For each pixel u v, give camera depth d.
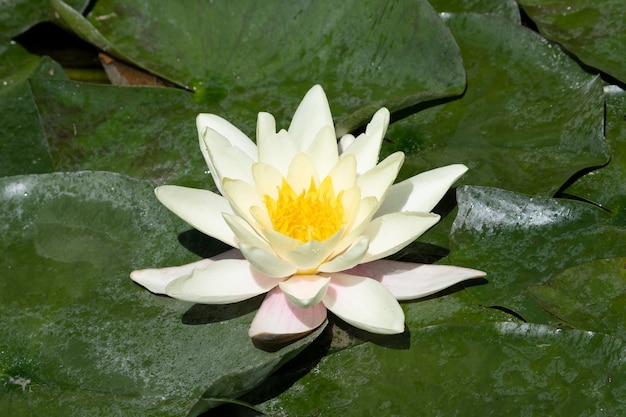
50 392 0.78
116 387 0.78
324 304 0.78
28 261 0.82
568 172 0.83
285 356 0.77
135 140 0.87
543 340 0.78
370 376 0.78
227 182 0.78
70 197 0.83
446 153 0.85
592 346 0.77
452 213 0.83
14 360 0.79
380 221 0.78
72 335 0.79
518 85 0.87
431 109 0.87
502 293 0.80
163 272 0.80
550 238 0.81
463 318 0.79
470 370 0.77
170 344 0.79
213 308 0.80
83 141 0.87
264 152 0.80
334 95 0.87
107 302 0.80
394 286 0.79
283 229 0.79
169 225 0.82
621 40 0.87
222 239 0.79
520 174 0.84
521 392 0.77
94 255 0.82
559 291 0.79
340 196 0.79
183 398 0.77
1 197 0.83
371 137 0.80
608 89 0.86
